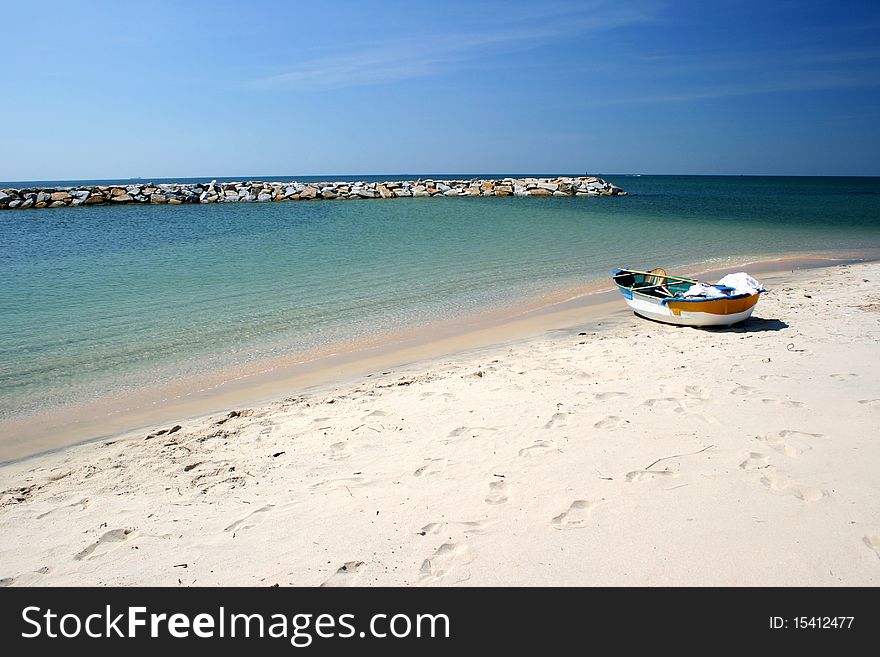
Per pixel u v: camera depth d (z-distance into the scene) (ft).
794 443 17.98
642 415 20.62
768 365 25.44
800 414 19.95
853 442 17.79
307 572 13.61
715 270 56.24
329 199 162.91
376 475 17.76
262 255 65.82
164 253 67.36
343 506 16.17
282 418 22.97
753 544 13.62
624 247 72.38
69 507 17.01
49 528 15.93
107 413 25.21
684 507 15.12
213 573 13.78
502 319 39.42
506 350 31.63
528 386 24.41
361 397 24.73
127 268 58.03
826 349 27.43
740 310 32.68
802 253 67.62
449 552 13.99
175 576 13.74
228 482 17.94
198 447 20.68
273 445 20.45
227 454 19.97
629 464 17.35
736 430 19.06
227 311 41.81
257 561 14.11
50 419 24.61
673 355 27.99
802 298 40.63
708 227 96.73
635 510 15.12
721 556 13.34
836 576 12.62
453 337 35.35
